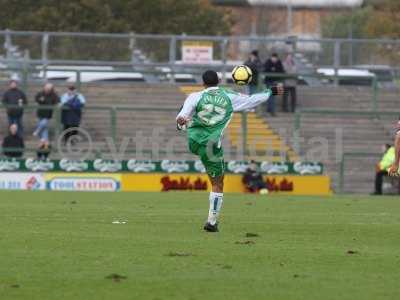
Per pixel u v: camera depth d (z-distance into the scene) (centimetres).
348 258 3662
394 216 5703
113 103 10756
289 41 11462
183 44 11519
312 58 11681
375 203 7081
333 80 11656
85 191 8556
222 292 2939
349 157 9931
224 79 11169
